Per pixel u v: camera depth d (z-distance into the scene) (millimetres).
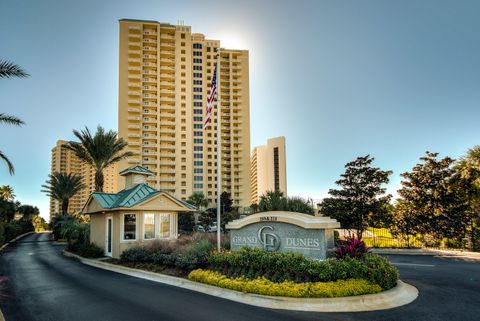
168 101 91000
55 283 11828
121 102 86250
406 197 20891
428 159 20328
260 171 124750
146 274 12961
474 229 18203
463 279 10648
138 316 7449
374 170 21219
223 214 51500
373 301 7828
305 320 6812
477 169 17812
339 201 21625
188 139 90750
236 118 100750
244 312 7516
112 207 18156
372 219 21234
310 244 10516
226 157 97750
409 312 7199
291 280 8938
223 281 9719
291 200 19016
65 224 32156
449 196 19281
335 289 8039
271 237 11461
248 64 103000
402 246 20281
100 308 8219
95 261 17641
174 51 94250
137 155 84875
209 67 98938
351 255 9523
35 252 26578
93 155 28016
